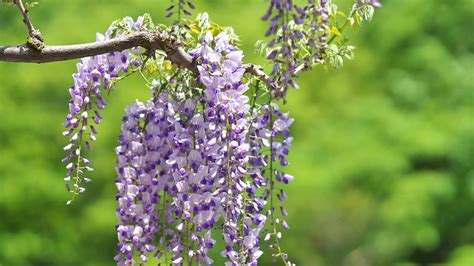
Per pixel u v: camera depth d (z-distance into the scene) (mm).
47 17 13414
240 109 2830
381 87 14508
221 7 13414
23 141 12438
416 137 13273
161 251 2939
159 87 3072
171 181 2941
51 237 12570
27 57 2752
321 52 3006
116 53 2998
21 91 12609
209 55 2855
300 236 13242
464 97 14055
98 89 3014
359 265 13750
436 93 14164
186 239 2914
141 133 3006
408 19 14578
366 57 14461
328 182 12867
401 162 13102
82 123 2996
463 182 13477
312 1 2770
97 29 12781
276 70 2756
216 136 2840
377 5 3283
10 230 12500
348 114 13953
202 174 2832
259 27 12938
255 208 2895
